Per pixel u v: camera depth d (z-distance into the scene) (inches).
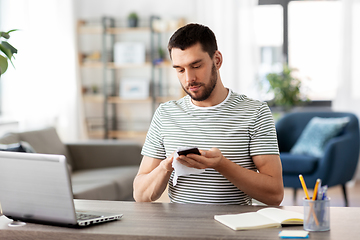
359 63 185.6
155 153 67.1
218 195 61.7
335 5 194.2
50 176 47.8
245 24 193.3
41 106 184.5
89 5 213.0
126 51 205.3
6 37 68.1
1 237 49.3
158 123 67.4
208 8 196.9
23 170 49.4
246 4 192.7
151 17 202.1
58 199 48.2
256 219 49.3
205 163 54.6
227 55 195.0
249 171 58.2
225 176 57.9
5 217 55.0
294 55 198.8
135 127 217.0
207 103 64.5
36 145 134.6
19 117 173.2
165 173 59.3
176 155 54.4
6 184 51.4
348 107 187.3
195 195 62.5
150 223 49.8
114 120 216.5
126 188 132.8
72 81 199.0
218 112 63.9
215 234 45.2
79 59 208.1
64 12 197.0
